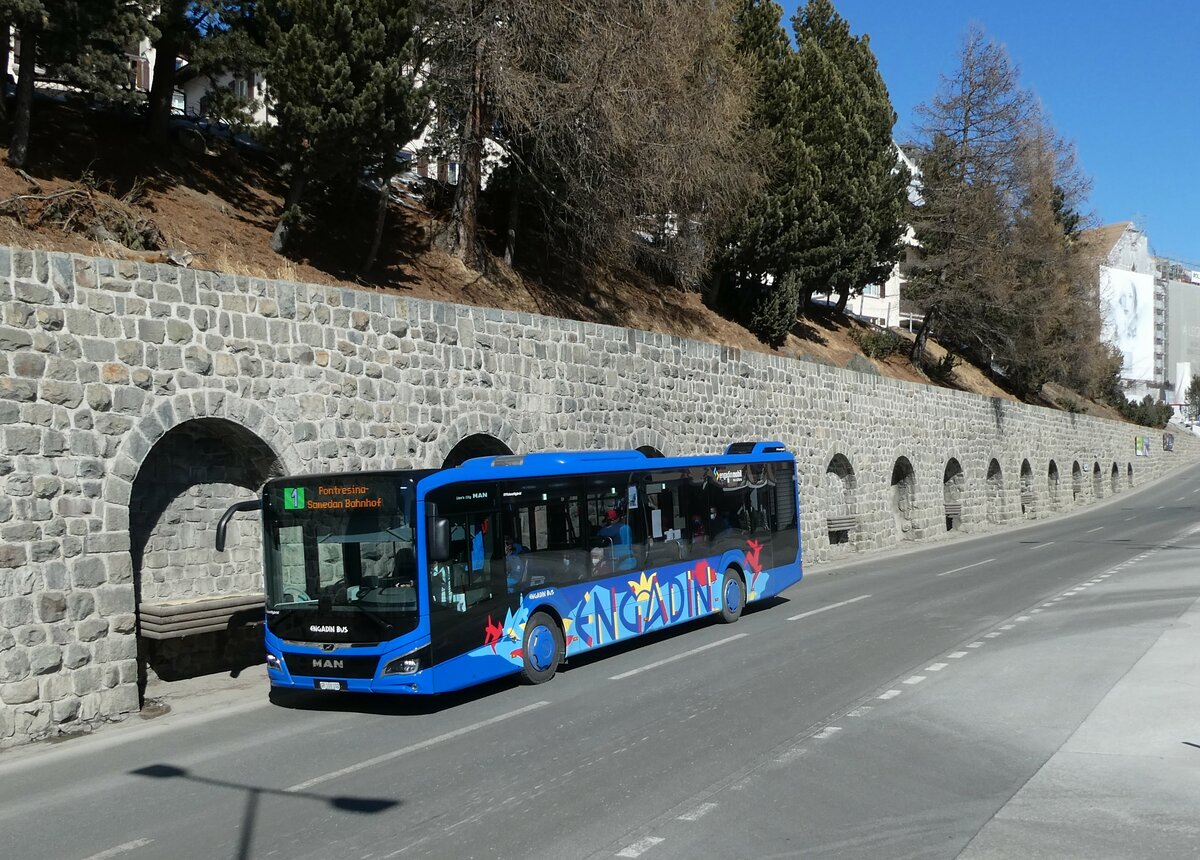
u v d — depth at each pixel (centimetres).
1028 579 2033
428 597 1009
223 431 1248
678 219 2803
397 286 1870
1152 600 1606
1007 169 4484
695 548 1504
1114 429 6450
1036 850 570
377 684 1002
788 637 1404
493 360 1631
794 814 647
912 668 1144
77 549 1019
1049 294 4897
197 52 1652
